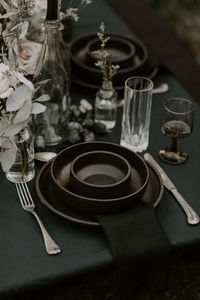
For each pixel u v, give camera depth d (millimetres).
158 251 1378
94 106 1946
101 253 1384
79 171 1540
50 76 1688
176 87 2092
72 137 1754
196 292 2102
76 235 1434
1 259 1363
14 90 1343
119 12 3117
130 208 1461
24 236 1432
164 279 1427
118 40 2125
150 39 2857
